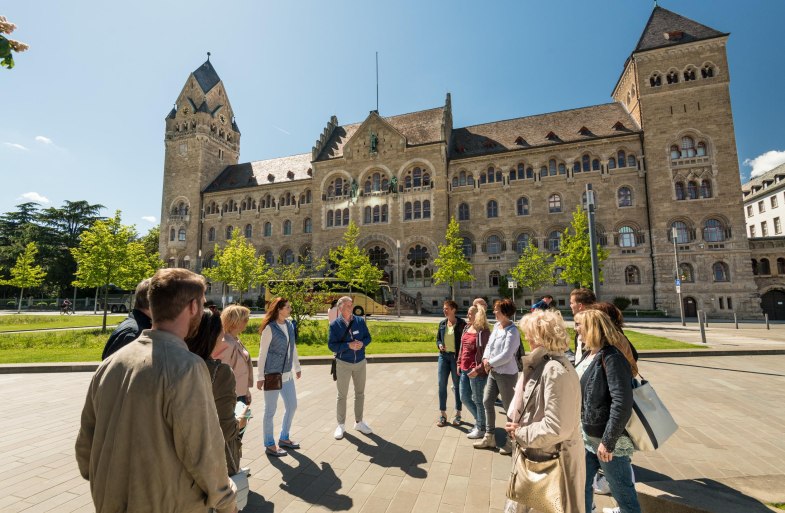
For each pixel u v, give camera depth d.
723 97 37.00
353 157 48.44
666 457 5.93
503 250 42.56
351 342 6.89
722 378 11.00
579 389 3.44
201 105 60.38
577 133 42.81
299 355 14.29
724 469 5.53
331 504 4.64
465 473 5.46
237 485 3.65
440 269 37.94
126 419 2.10
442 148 44.88
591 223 13.28
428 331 20.55
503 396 6.18
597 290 12.95
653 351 14.14
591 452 3.96
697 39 38.03
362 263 37.78
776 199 54.38
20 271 43.62
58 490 5.00
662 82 38.81
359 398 7.12
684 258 36.19
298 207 52.56
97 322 29.64
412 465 5.73
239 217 55.56
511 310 6.41
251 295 51.47
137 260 26.91
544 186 42.00
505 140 46.12
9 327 25.45
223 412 3.63
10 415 8.10
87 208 64.44
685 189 37.03
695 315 35.31
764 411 8.10
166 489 2.12
